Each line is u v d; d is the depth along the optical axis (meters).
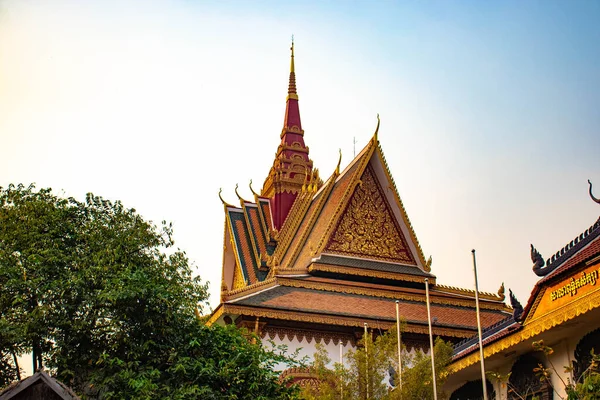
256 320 42.88
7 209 28.48
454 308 48.97
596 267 23.66
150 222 30.16
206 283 29.73
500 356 29.45
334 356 43.91
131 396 23.23
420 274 50.94
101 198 30.11
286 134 70.81
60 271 26.84
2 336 25.09
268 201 66.75
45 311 25.19
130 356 25.25
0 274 26.00
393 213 52.84
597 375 19.14
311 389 36.88
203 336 26.53
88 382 25.33
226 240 66.19
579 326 25.53
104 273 26.86
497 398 31.00
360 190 52.78
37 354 26.36
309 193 60.44
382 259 51.28
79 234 28.47
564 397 26.69
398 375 31.00
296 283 46.72
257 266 61.03
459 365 31.30
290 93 73.81
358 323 44.34
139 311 25.84
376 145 53.44
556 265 26.06
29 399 15.52
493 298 50.38
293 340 43.69
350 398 30.28
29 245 27.41
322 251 50.09
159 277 27.98
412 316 46.34
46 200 29.41
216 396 24.30
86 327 25.59
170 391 24.08
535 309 26.61
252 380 25.02
